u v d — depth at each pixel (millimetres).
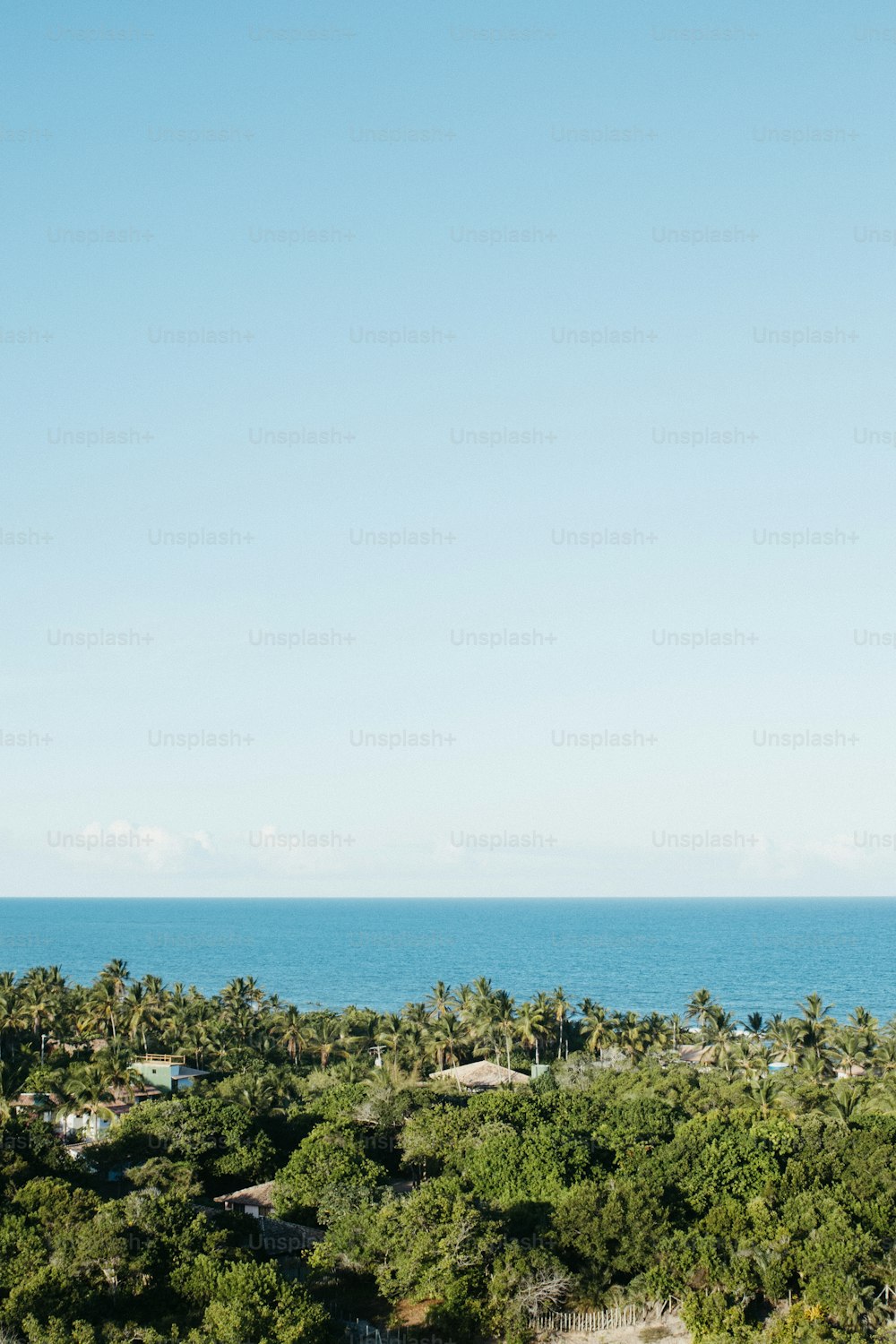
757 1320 58594
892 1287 57844
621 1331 59031
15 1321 50750
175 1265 57438
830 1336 53219
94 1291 54688
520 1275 59188
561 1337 58500
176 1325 52156
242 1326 50219
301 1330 51469
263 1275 55906
